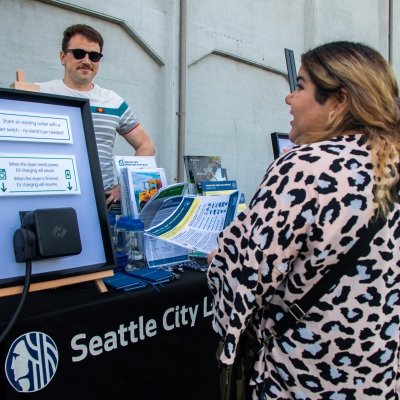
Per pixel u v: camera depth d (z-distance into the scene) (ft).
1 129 3.43
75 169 3.77
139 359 3.84
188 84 12.76
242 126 14.89
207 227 4.70
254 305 2.66
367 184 2.48
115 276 4.13
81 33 6.30
